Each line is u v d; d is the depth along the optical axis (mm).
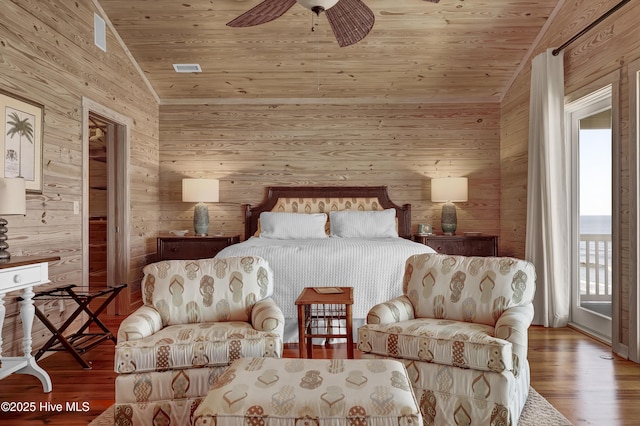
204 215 5141
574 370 2814
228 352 2008
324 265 3422
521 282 2334
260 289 2533
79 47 3594
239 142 5414
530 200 4129
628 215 3049
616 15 3152
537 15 4070
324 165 5402
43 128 3074
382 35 4293
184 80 5035
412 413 1396
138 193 4793
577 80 3672
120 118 4344
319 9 2545
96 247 5672
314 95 5340
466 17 4074
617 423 2115
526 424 2096
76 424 2137
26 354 2514
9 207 2301
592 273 3719
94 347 3377
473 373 1962
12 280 2309
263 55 4586
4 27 2711
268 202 5336
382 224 4832
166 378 1982
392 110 5391
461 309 2402
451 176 5383
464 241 4926
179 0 3863
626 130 3078
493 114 5379
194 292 2457
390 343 2160
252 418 1395
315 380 1564
